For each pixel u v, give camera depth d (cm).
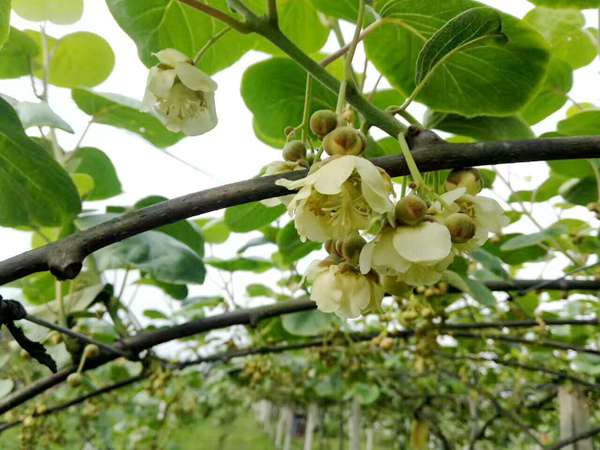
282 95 44
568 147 23
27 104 47
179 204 21
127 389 129
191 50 41
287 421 266
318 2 40
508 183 65
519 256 74
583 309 86
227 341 84
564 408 80
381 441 286
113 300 55
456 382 133
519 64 36
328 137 22
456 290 58
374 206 20
